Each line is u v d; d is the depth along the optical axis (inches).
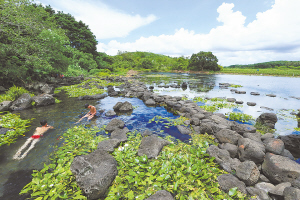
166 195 120.3
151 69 2554.1
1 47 476.7
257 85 913.5
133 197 123.8
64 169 153.8
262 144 189.3
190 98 534.3
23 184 135.2
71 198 122.3
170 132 256.7
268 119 289.6
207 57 2159.2
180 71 2322.8
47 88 566.9
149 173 151.8
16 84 610.9
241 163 154.3
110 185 137.0
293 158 178.1
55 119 304.7
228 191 132.2
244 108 412.5
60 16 1631.4
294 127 286.7
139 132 254.1
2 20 468.1
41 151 188.9
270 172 147.3
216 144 220.8
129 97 528.7
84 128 262.4
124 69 2363.4
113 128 257.0
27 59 519.5
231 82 1071.0
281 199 119.0
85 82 911.0
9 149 191.8
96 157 153.6
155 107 405.1
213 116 303.3
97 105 418.0
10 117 300.8
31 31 537.0
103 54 2375.7
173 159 170.6
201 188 135.2
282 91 703.7
